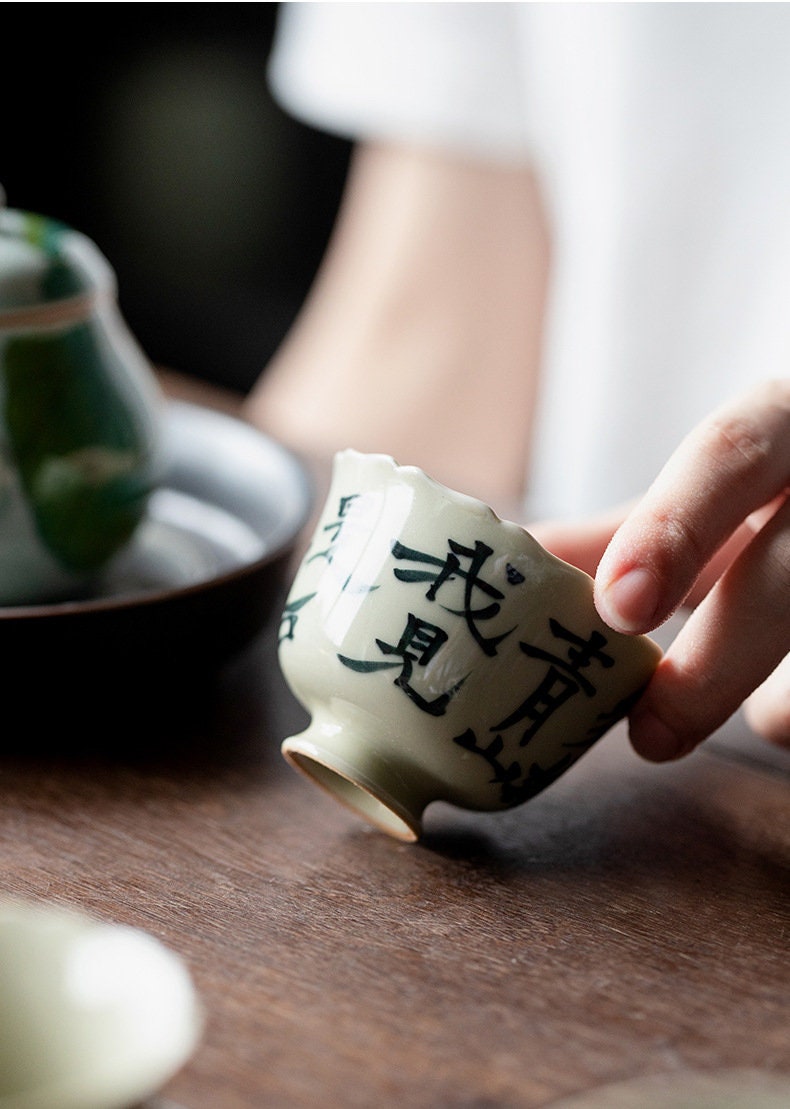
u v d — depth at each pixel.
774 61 0.65
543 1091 0.33
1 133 1.32
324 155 1.30
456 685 0.37
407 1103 0.32
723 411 0.39
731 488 0.38
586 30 0.69
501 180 0.77
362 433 0.77
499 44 0.74
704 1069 0.33
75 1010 0.32
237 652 0.44
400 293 0.78
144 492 0.45
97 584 0.46
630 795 0.42
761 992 0.36
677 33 0.66
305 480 0.49
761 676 0.39
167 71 1.29
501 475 0.79
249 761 0.42
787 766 0.43
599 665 0.38
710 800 0.42
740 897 0.38
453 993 0.35
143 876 0.37
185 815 0.40
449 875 0.38
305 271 1.35
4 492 0.43
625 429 0.74
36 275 0.43
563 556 0.42
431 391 0.77
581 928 0.37
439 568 0.37
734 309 0.70
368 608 0.38
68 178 1.35
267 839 0.39
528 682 0.37
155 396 0.46
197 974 0.35
